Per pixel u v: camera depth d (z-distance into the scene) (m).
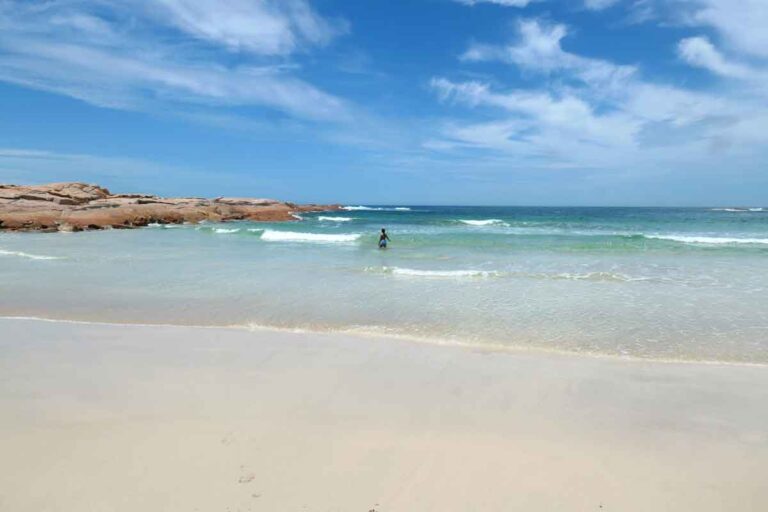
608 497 3.44
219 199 56.75
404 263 16.61
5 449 3.98
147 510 3.19
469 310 9.66
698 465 3.90
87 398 5.13
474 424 4.61
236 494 3.38
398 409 4.94
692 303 10.25
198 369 6.15
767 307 9.85
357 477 3.63
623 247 21.05
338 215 68.56
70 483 3.49
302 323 8.70
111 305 10.08
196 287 12.02
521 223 43.41
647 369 6.30
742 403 5.20
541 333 8.03
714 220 45.09
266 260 17.38
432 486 3.53
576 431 4.49
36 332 8.03
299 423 4.56
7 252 19.75
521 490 3.50
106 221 37.81
